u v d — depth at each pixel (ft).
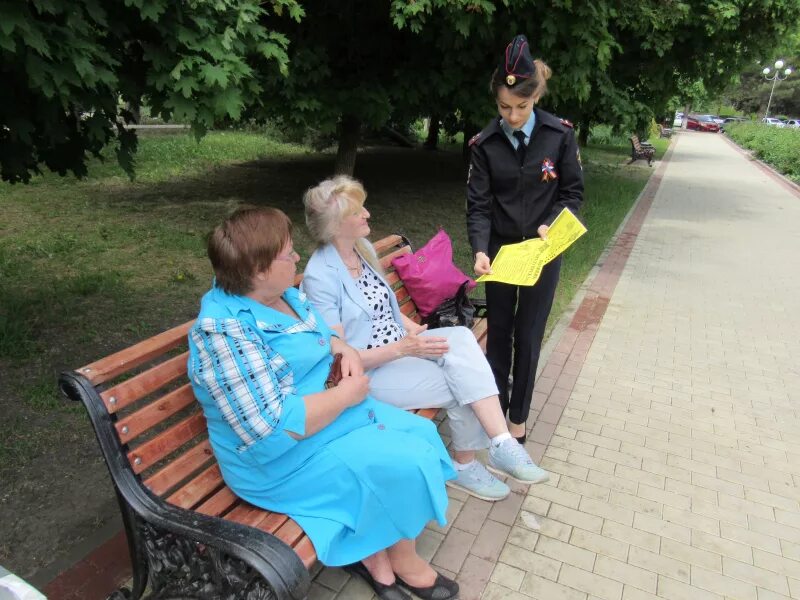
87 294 15.99
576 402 12.80
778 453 11.25
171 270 18.48
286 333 6.59
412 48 25.84
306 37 24.22
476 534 8.76
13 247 19.63
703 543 8.83
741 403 13.08
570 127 9.19
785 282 22.45
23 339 12.98
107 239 21.03
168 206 26.71
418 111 29.17
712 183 52.80
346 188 8.21
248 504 6.82
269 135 55.26
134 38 14.80
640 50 32.50
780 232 31.83
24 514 8.50
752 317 18.56
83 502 8.80
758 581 8.17
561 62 23.86
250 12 15.88
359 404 7.28
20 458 9.58
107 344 13.47
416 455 6.67
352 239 8.49
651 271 23.21
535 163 9.16
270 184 33.30
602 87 28.81
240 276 6.23
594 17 22.72
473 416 8.98
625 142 84.89
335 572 7.88
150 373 6.38
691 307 19.25
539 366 14.32
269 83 21.50
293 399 6.23
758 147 82.48
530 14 23.16
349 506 6.51
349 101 24.41
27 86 11.17
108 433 5.82
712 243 28.63
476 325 12.09
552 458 10.75
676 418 12.34
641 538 8.87
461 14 20.48
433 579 7.52
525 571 8.13
